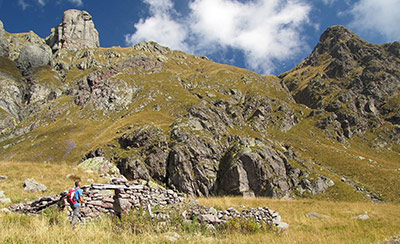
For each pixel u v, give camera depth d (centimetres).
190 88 17350
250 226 1700
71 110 14912
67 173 2428
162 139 9162
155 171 8294
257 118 14662
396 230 1995
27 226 1105
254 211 1914
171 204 1791
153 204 1738
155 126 9894
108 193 1644
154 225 1409
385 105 18162
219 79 19600
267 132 13825
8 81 18538
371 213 2656
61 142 11194
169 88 16138
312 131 15162
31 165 2525
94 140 11075
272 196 7644
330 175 9256
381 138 15800
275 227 1838
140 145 9244
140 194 1697
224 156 9225
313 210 2805
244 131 13012
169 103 14262
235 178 7981
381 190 8475
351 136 15875
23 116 16562
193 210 1717
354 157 11919
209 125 10594
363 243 1550
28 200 1716
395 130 16125
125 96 15125
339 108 17575
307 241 1527
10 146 11725
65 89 18712
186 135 9338
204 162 8650
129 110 13850
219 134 10244
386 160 13750
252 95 17225
